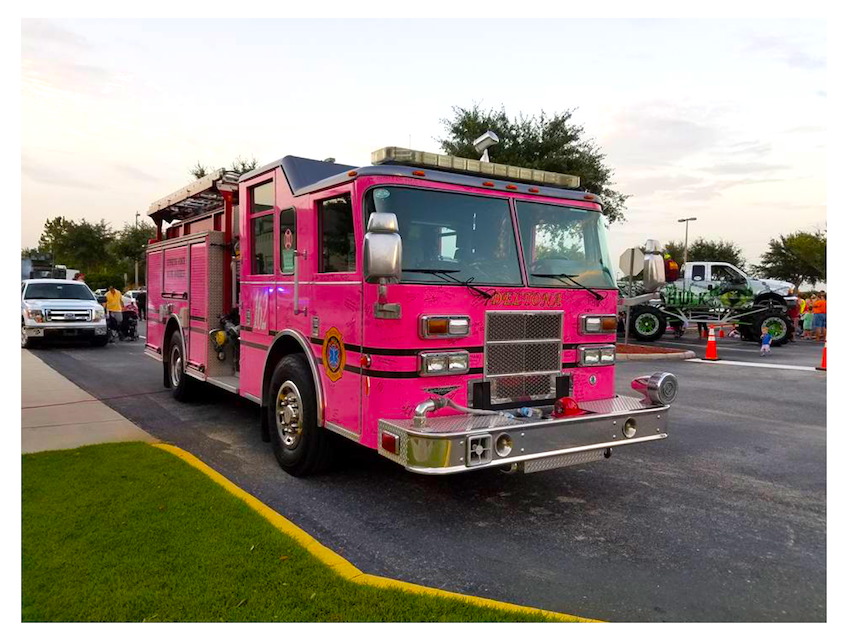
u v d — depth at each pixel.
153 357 9.29
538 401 4.86
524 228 4.92
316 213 5.10
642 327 19.91
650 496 5.08
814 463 6.07
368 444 4.41
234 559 3.49
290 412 5.42
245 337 6.45
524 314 4.75
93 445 5.86
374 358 4.34
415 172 4.50
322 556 3.64
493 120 21.00
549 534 4.27
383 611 3.08
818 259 41.00
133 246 47.62
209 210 8.10
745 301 19.61
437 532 4.27
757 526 4.46
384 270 3.81
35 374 10.95
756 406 8.92
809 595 3.47
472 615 3.09
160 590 3.17
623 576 3.68
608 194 21.88
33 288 16.66
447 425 4.05
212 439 6.55
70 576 3.28
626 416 4.66
